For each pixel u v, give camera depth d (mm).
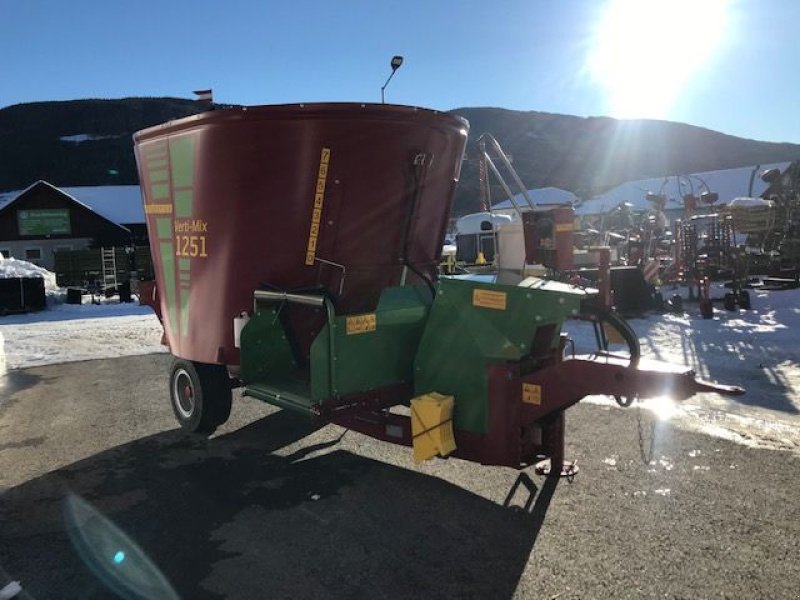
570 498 4234
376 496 4422
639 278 11961
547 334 4332
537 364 4309
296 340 5199
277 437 5852
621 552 3531
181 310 5797
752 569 3324
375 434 4707
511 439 4098
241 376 5043
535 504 4172
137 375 9062
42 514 4281
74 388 8367
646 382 3713
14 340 13312
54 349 11859
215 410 5875
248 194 4984
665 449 5078
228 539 3854
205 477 4898
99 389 8234
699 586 3186
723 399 6410
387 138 4926
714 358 8156
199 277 5492
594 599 3111
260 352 5094
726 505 4051
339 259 5070
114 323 16453
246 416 6590
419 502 4297
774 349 8469
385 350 4594
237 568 3510
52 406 7391
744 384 6918
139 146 5859
